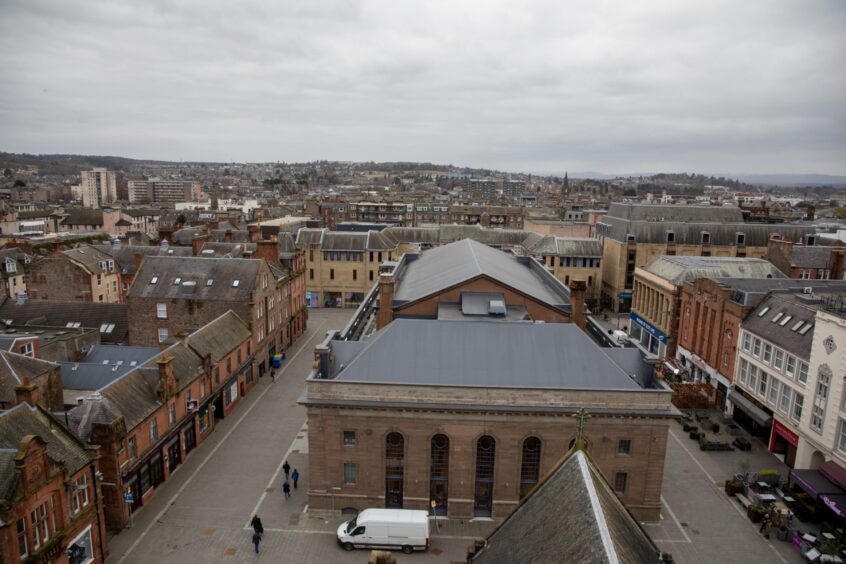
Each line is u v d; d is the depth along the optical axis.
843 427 43.06
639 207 121.69
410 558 38.00
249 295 67.69
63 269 86.25
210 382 55.22
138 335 69.38
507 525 22.55
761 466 50.78
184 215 193.50
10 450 30.03
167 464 46.72
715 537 40.75
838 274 84.38
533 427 40.47
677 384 64.38
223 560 37.56
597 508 17.42
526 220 161.25
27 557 29.75
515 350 42.81
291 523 41.53
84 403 39.94
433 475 42.00
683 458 52.03
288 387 68.06
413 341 43.03
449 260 64.50
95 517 35.66
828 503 40.12
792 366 50.09
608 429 40.44
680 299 74.38
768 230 106.31
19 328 67.00
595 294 111.12
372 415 40.75
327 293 110.56
